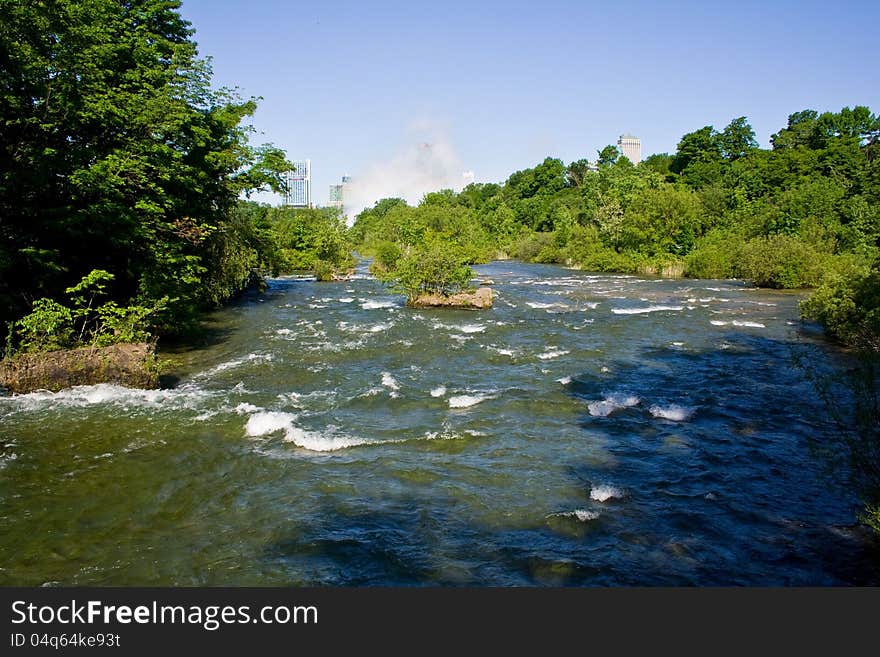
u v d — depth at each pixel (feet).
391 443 35.45
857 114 294.25
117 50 63.21
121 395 44.24
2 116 49.01
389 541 24.41
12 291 53.52
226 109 88.53
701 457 33.63
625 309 96.02
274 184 94.22
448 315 89.10
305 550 23.75
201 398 44.24
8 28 46.73
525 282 148.36
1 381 43.65
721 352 62.80
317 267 154.10
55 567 22.52
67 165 52.21
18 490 28.60
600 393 46.70
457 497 28.48
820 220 176.76
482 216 365.61
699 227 194.80
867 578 21.57
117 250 61.62
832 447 34.37
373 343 66.33
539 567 22.52
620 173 286.25
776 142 309.63
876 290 58.59
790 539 24.53
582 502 28.04
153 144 61.62
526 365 56.18
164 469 31.35
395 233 279.08
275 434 36.78
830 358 59.36
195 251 83.30
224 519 26.25
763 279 131.34
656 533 25.09
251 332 73.41
